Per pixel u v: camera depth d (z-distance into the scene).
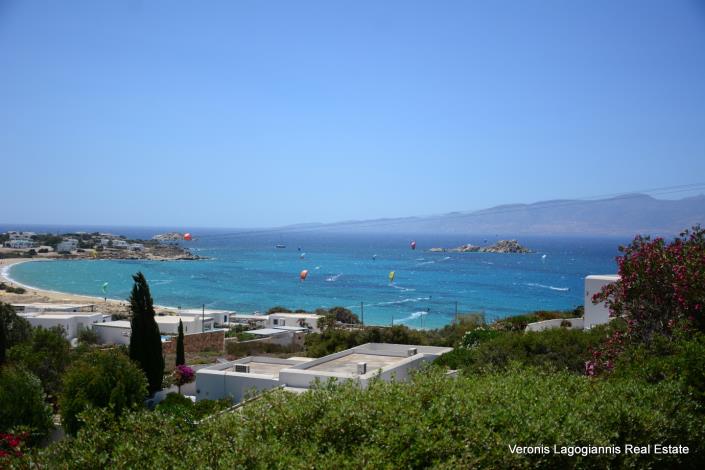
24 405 20.53
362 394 9.10
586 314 32.47
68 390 23.11
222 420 8.48
